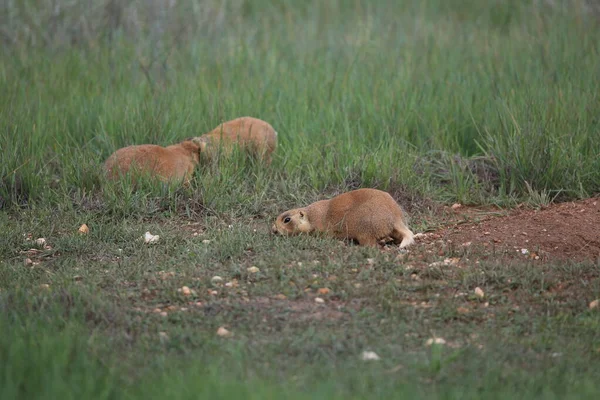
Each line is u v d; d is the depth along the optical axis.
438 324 8.16
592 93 15.52
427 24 22.69
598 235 10.88
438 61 18.72
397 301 8.69
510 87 16.23
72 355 7.10
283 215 11.22
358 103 16.09
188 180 12.95
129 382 6.77
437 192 13.14
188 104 15.69
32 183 12.77
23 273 9.66
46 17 19.86
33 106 15.50
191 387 6.39
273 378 6.85
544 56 18.17
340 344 7.55
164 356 7.30
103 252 10.59
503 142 14.05
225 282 9.33
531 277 9.27
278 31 21.64
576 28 20.91
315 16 23.75
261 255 10.12
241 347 7.45
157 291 9.03
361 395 6.45
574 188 12.84
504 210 12.41
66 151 13.78
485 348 7.56
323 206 11.22
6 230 11.25
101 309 8.37
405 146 14.28
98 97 15.96
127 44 19.20
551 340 7.75
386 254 10.06
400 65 18.23
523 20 22.66
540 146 13.25
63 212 12.08
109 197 12.29
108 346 7.54
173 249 10.59
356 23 22.70
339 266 9.60
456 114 15.48
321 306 8.62
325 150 13.98
